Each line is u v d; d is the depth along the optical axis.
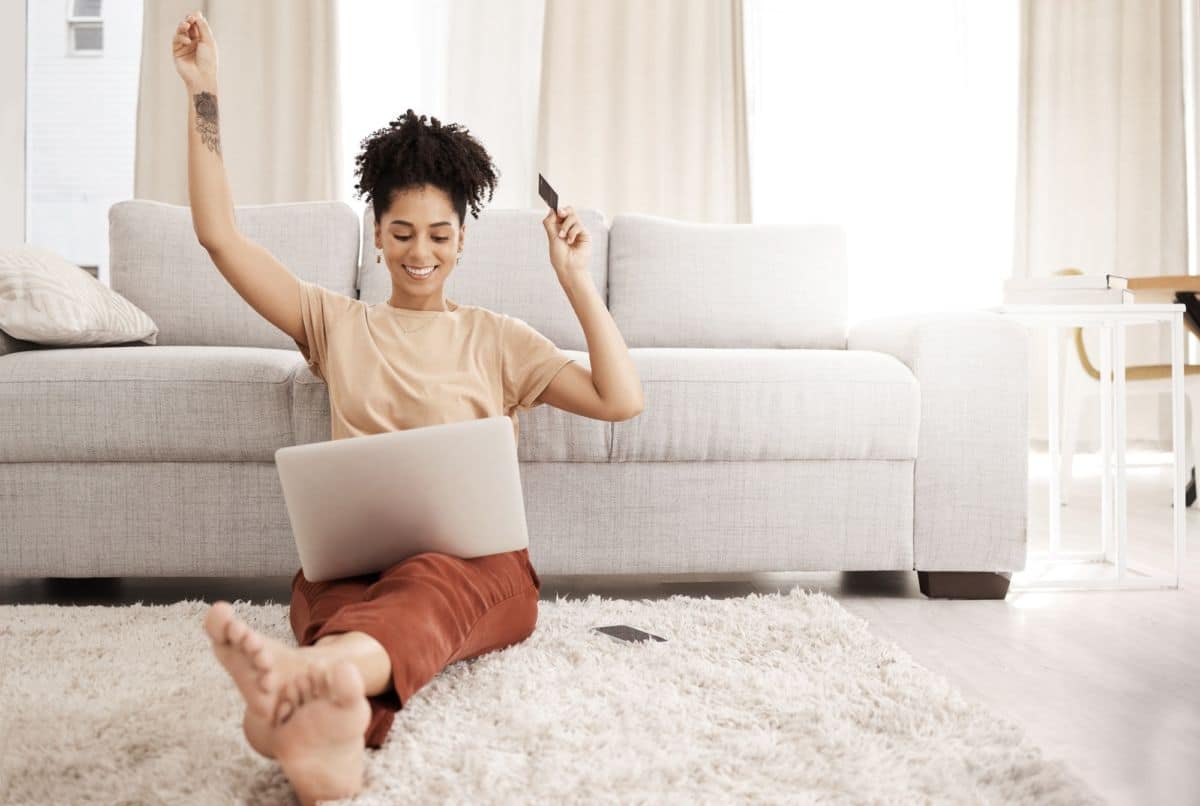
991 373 1.94
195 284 2.38
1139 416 4.39
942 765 1.04
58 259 2.10
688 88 4.18
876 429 1.89
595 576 2.18
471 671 1.31
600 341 1.52
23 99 3.90
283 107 4.06
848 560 1.92
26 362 1.82
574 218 1.54
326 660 0.91
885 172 4.34
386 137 1.45
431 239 1.45
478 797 0.93
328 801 0.90
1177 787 1.05
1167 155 4.39
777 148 4.32
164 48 4.00
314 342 1.51
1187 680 1.43
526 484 1.87
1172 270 4.40
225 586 2.06
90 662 1.36
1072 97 4.34
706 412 1.86
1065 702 1.33
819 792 0.96
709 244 2.54
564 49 4.14
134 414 1.79
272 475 1.84
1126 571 2.17
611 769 0.99
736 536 1.91
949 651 1.58
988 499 1.94
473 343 1.51
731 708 1.19
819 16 4.30
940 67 4.34
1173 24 4.36
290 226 2.44
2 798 0.93
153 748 1.04
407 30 4.21
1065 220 4.36
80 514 1.82
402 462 1.18
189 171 1.42
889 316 2.31
